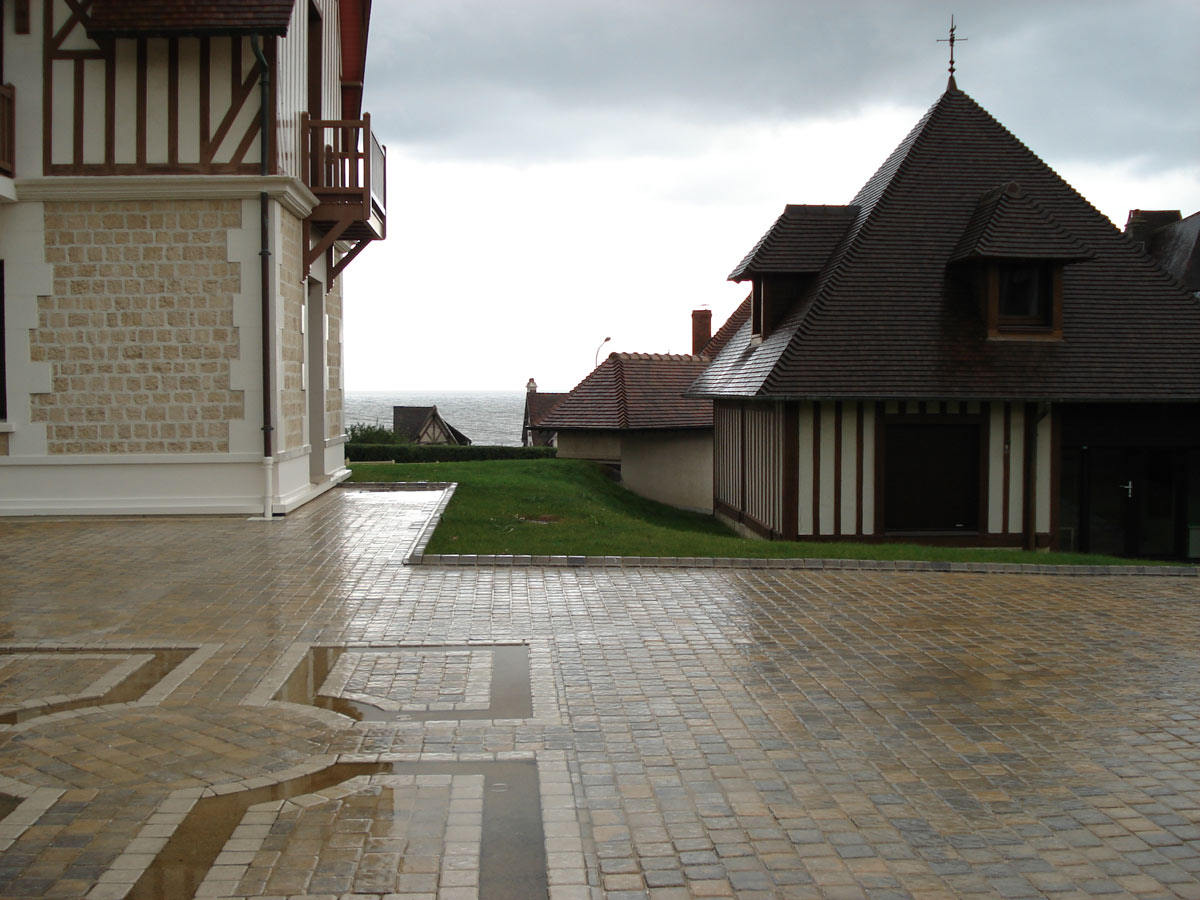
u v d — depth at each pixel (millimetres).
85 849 4027
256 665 6574
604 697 6039
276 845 4086
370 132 13594
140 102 12016
